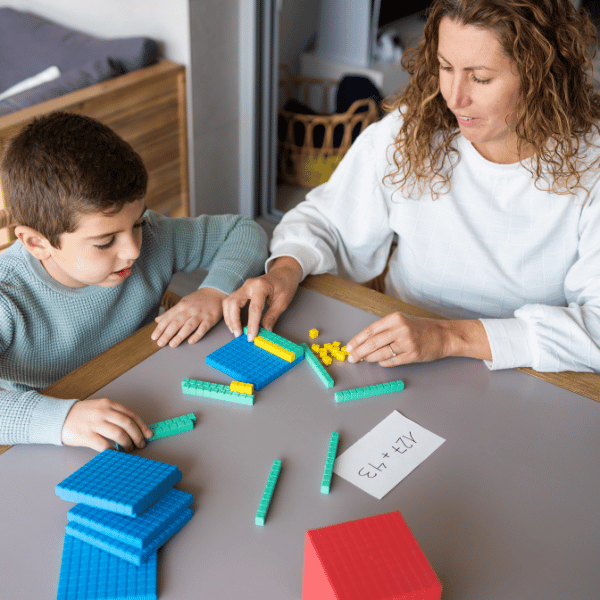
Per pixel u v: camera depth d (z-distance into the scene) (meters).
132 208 0.90
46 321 1.03
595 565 0.68
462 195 1.20
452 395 0.90
